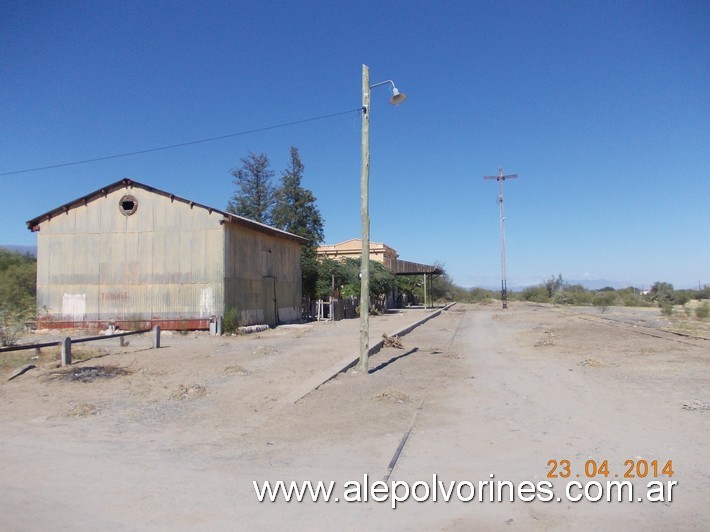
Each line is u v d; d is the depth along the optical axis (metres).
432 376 13.27
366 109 13.77
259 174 54.75
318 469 6.54
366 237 13.71
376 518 5.21
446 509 5.40
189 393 10.62
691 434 7.73
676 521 5.07
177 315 24.39
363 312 13.65
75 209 25.38
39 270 25.34
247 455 7.09
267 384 11.83
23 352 16.09
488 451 7.16
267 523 5.11
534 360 16.30
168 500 5.64
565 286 90.50
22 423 8.70
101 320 24.83
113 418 9.00
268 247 29.47
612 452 7.01
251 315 27.02
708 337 21.67
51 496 5.76
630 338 22.12
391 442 7.61
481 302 90.81
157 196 24.89
